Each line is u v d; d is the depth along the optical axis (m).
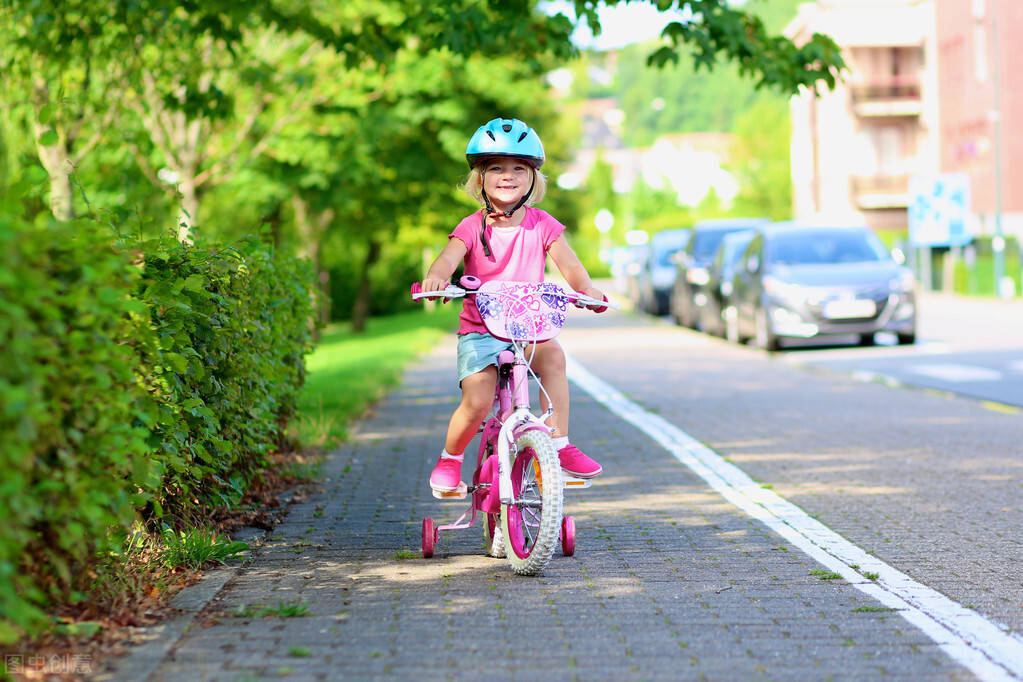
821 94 11.90
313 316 10.52
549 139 42.91
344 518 7.46
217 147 21.52
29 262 3.74
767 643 4.72
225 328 6.68
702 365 18.97
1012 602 5.36
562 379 6.00
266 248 8.34
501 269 6.00
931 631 4.88
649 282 34.78
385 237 34.09
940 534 6.85
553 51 12.02
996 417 12.16
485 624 4.99
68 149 12.50
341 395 14.34
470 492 6.24
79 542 4.52
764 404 13.71
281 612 5.13
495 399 6.06
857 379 16.23
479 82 27.20
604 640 4.75
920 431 11.29
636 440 11.00
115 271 4.43
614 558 6.28
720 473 9.16
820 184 61.34
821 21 60.12
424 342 26.41
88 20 11.70
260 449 7.48
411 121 26.91
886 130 61.00
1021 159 48.31
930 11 59.16
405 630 4.89
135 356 4.92
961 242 42.28
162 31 12.29
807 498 8.06
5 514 3.68
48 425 4.05
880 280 20.56
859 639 4.77
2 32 11.54
